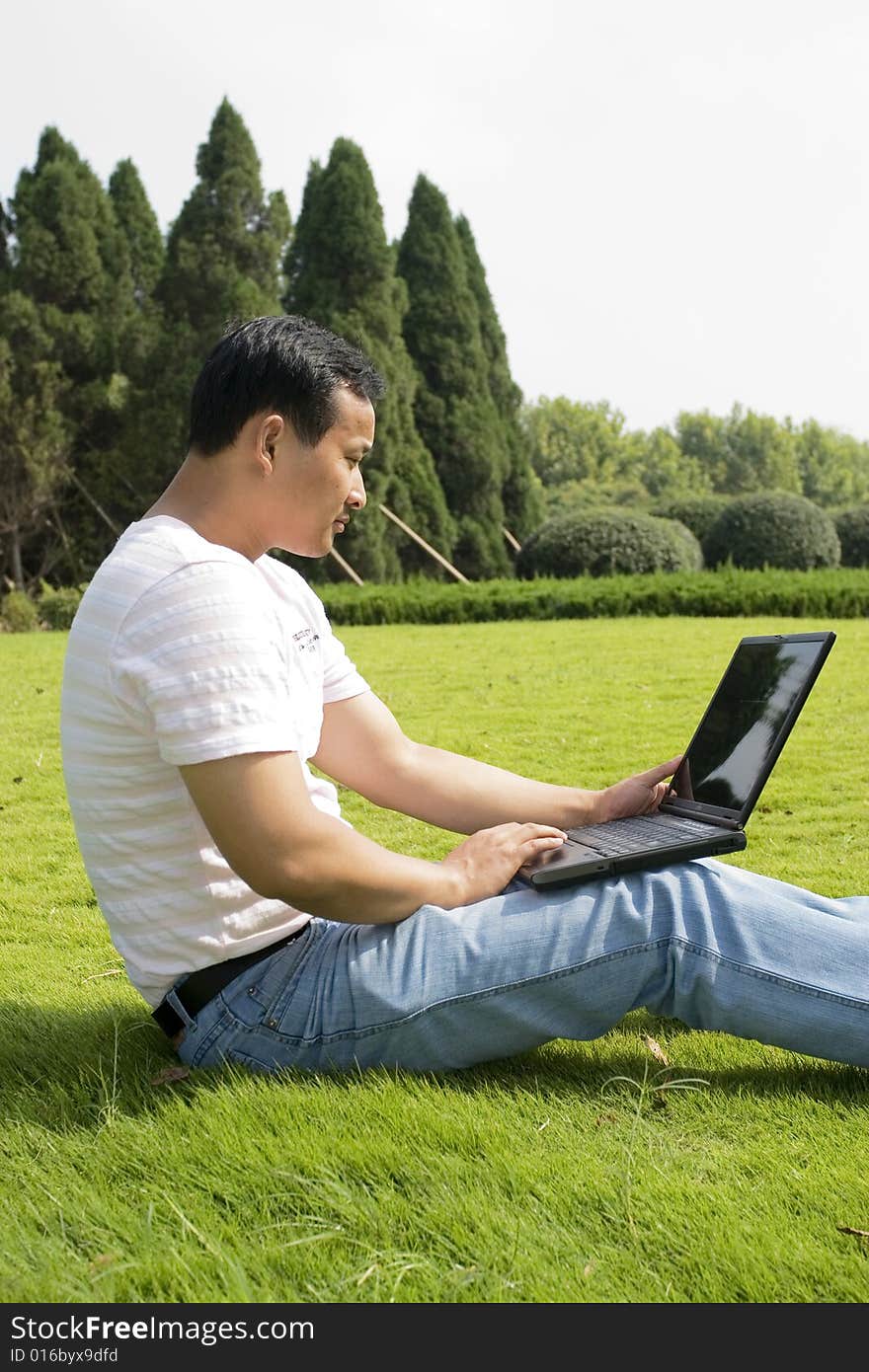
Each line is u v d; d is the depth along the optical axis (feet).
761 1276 4.72
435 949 6.11
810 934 6.05
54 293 68.08
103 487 65.77
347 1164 5.53
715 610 44.68
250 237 67.31
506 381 80.79
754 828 13.88
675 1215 5.12
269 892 5.83
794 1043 6.11
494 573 72.90
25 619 54.39
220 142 66.64
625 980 6.10
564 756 18.24
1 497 64.75
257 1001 6.28
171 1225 5.18
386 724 7.61
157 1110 6.13
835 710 21.90
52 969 9.34
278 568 7.04
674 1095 6.43
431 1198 5.27
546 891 6.20
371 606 46.57
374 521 63.41
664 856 6.27
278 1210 5.26
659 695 24.07
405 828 14.30
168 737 5.65
